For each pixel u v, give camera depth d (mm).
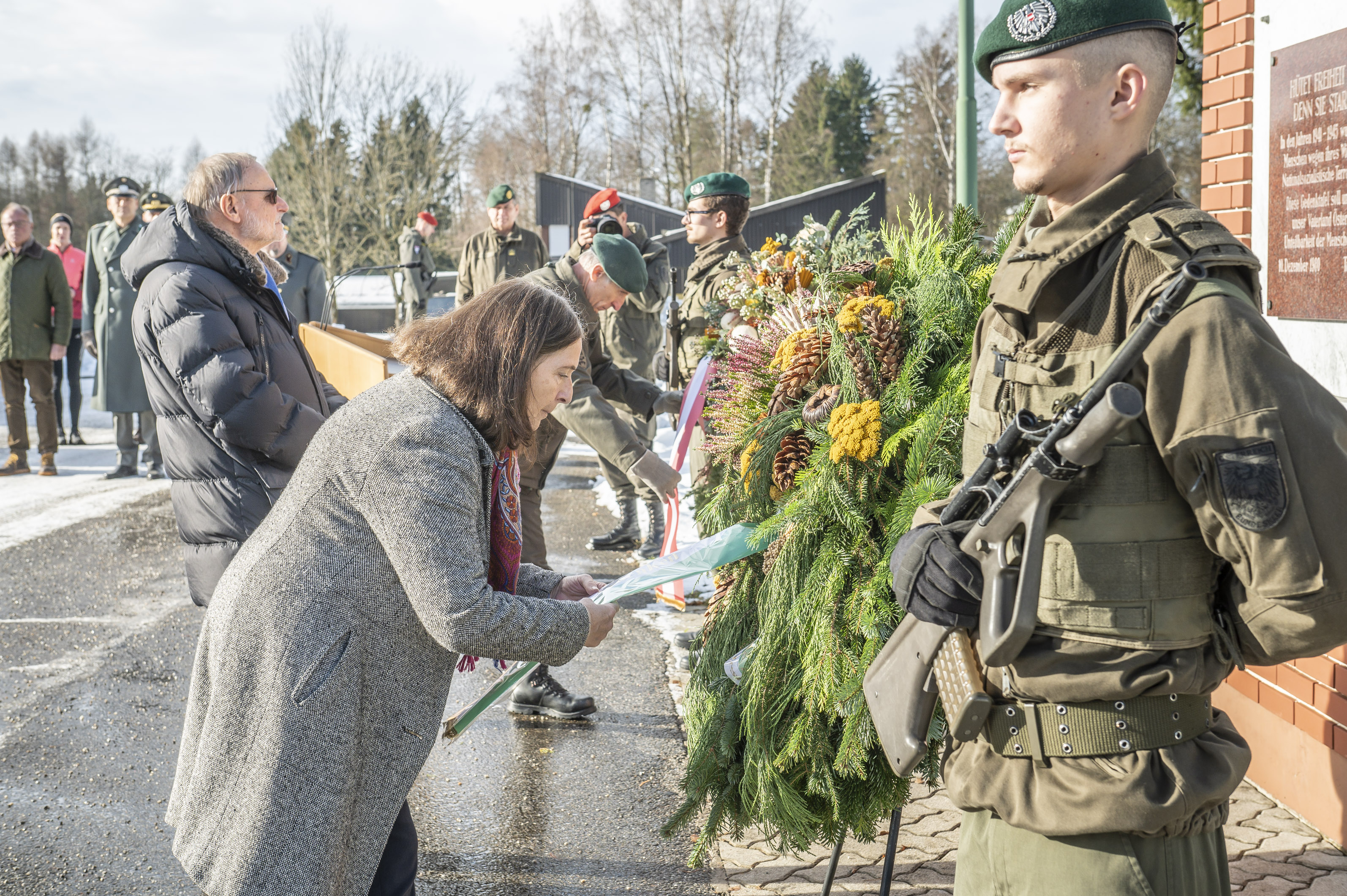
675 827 2580
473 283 9531
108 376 8695
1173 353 1299
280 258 8125
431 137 34531
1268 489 1238
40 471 9195
